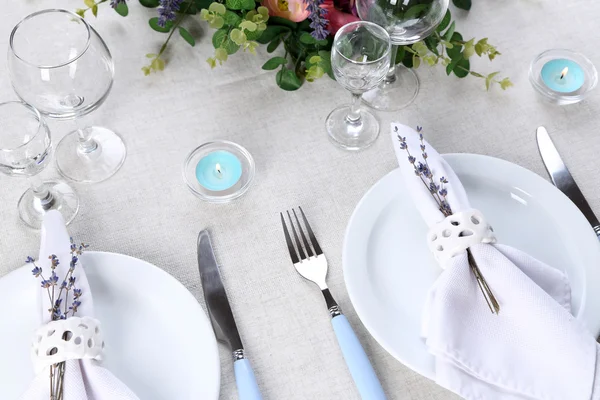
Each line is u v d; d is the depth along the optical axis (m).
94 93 0.89
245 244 0.92
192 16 1.14
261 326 0.86
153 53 1.11
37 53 0.94
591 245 0.87
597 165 0.99
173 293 0.83
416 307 0.84
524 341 0.75
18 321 0.81
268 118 1.05
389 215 0.91
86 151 1.00
